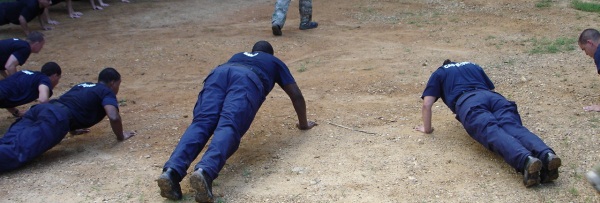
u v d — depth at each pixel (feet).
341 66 29.53
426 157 17.85
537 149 15.46
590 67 26.17
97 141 20.71
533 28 35.60
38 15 39.09
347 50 32.73
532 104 21.97
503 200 15.21
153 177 17.39
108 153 19.49
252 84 17.94
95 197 16.30
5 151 17.70
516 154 15.44
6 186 17.16
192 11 45.16
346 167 17.46
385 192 15.89
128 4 47.83
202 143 16.60
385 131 20.11
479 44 32.48
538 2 42.34
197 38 36.86
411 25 38.22
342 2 46.21
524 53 29.81
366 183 16.43
